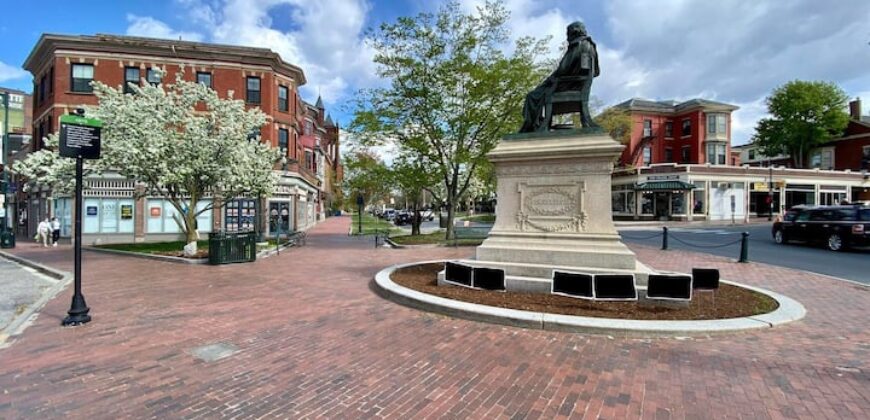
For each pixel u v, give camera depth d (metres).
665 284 6.34
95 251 18.36
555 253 7.76
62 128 6.19
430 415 3.52
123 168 14.55
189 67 25.69
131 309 7.16
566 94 8.40
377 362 4.68
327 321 6.32
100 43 24.14
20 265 14.33
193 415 3.54
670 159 49.12
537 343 5.23
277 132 28.09
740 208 40.09
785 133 51.31
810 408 3.61
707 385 4.05
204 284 9.55
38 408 3.65
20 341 5.46
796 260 13.31
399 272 9.91
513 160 8.37
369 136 19.53
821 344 5.16
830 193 44.44
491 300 6.91
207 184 16.14
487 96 18.17
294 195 28.27
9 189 23.44
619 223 34.38
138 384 4.14
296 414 3.55
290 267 12.39
